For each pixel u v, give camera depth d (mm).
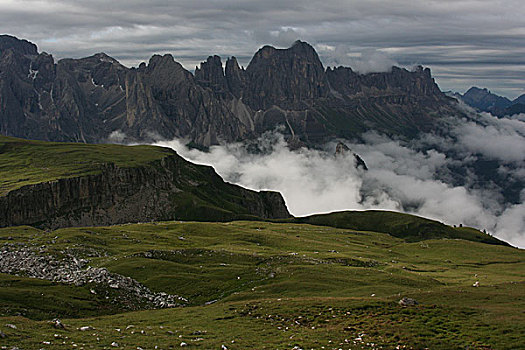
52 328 56344
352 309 71938
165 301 92125
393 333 60125
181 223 196250
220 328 64812
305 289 99188
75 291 87500
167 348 52594
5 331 51406
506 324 61375
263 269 116125
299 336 59875
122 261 114688
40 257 113250
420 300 78625
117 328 62562
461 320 64250
